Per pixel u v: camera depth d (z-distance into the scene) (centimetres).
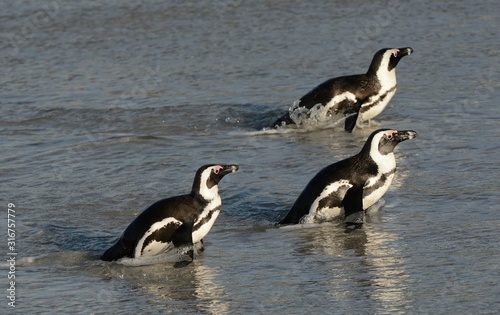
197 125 2073
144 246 1285
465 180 1566
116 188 1623
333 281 1170
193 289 1174
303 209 1421
